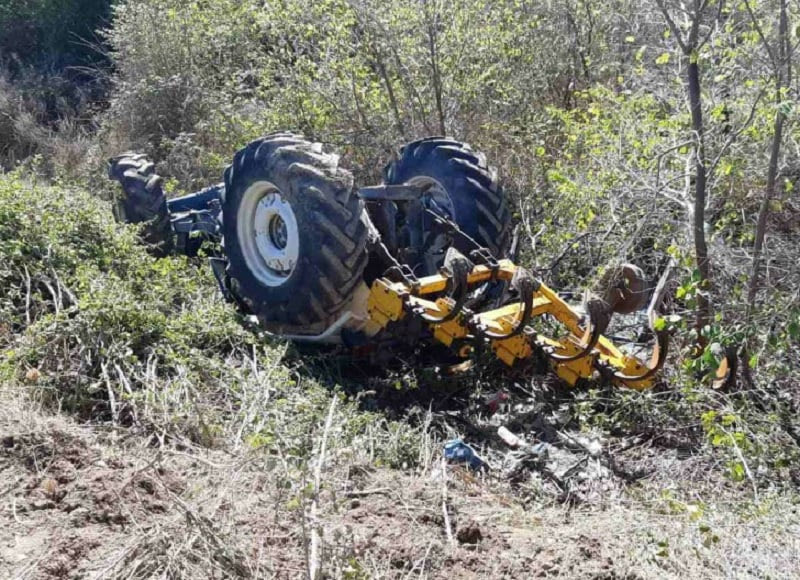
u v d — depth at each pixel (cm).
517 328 477
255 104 1045
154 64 1255
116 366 469
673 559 354
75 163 1239
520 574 336
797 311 459
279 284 551
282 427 430
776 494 423
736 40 591
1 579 297
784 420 496
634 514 407
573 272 675
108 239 625
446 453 459
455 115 884
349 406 476
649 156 633
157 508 347
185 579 306
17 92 1494
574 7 948
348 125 926
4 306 541
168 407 443
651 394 507
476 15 871
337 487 384
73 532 326
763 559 352
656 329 468
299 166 523
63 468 366
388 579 322
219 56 1224
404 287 509
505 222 597
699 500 416
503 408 508
